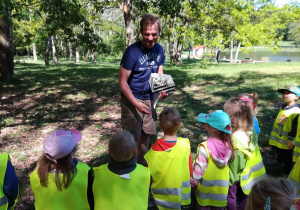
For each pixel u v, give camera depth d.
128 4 13.43
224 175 2.77
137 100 3.58
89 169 2.45
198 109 8.27
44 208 2.29
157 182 2.87
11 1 6.07
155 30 3.20
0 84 12.55
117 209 2.34
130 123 3.67
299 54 78.38
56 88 12.08
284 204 1.42
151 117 3.74
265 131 5.99
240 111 2.84
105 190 2.37
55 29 7.79
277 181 1.54
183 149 2.84
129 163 2.38
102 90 11.86
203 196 2.83
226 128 2.66
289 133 3.88
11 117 7.41
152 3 12.08
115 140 2.30
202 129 6.32
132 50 3.35
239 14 22.39
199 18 24.55
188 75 17.81
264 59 57.09
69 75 17.98
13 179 2.38
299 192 2.52
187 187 2.89
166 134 2.83
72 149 2.22
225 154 2.69
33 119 7.27
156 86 3.32
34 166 4.57
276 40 22.25
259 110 7.78
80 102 9.45
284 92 4.05
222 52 92.62
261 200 1.51
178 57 32.12
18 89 11.63
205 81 14.57
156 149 2.85
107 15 38.50
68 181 2.21
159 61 3.61
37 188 2.31
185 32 25.94
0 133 6.15
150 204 3.47
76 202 2.29
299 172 2.54
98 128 6.55
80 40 10.83
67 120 7.23
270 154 4.86
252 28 22.30
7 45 13.62
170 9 11.02
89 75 18.19
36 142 5.65
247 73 17.58
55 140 2.17
